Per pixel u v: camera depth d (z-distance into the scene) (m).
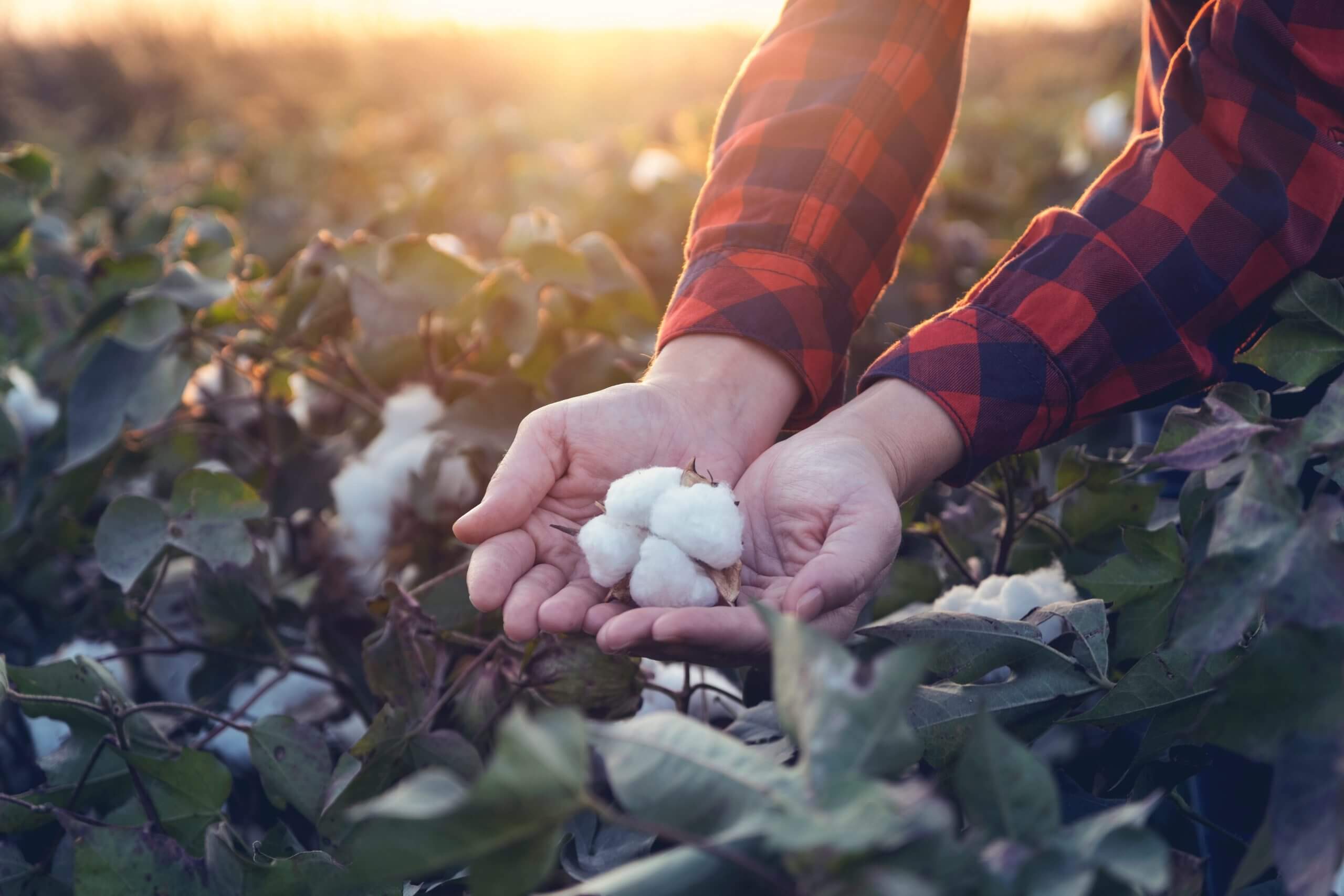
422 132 2.64
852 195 0.83
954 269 1.54
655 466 0.77
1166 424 0.68
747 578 0.74
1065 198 1.94
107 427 0.93
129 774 0.76
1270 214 0.72
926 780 0.69
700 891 0.53
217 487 0.83
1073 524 0.84
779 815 0.52
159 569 0.88
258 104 4.25
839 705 0.53
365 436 1.00
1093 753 0.73
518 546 0.74
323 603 0.93
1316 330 0.70
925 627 0.70
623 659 0.76
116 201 1.51
